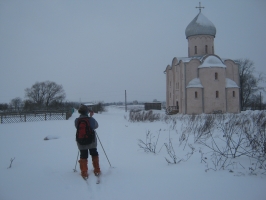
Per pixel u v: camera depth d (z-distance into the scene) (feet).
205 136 35.50
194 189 15.16
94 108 169.89
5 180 18.62
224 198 13.79
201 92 120.37
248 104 175.22
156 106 207.10
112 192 15.31
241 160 21.61
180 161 21.98
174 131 43.83
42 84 262.26
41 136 45.21
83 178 18.42
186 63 123.24
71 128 58.65
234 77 128.36
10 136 46.21
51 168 21.84
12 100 268.21
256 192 14.47
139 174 18.71
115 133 45.27
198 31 131.64
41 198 14.94
